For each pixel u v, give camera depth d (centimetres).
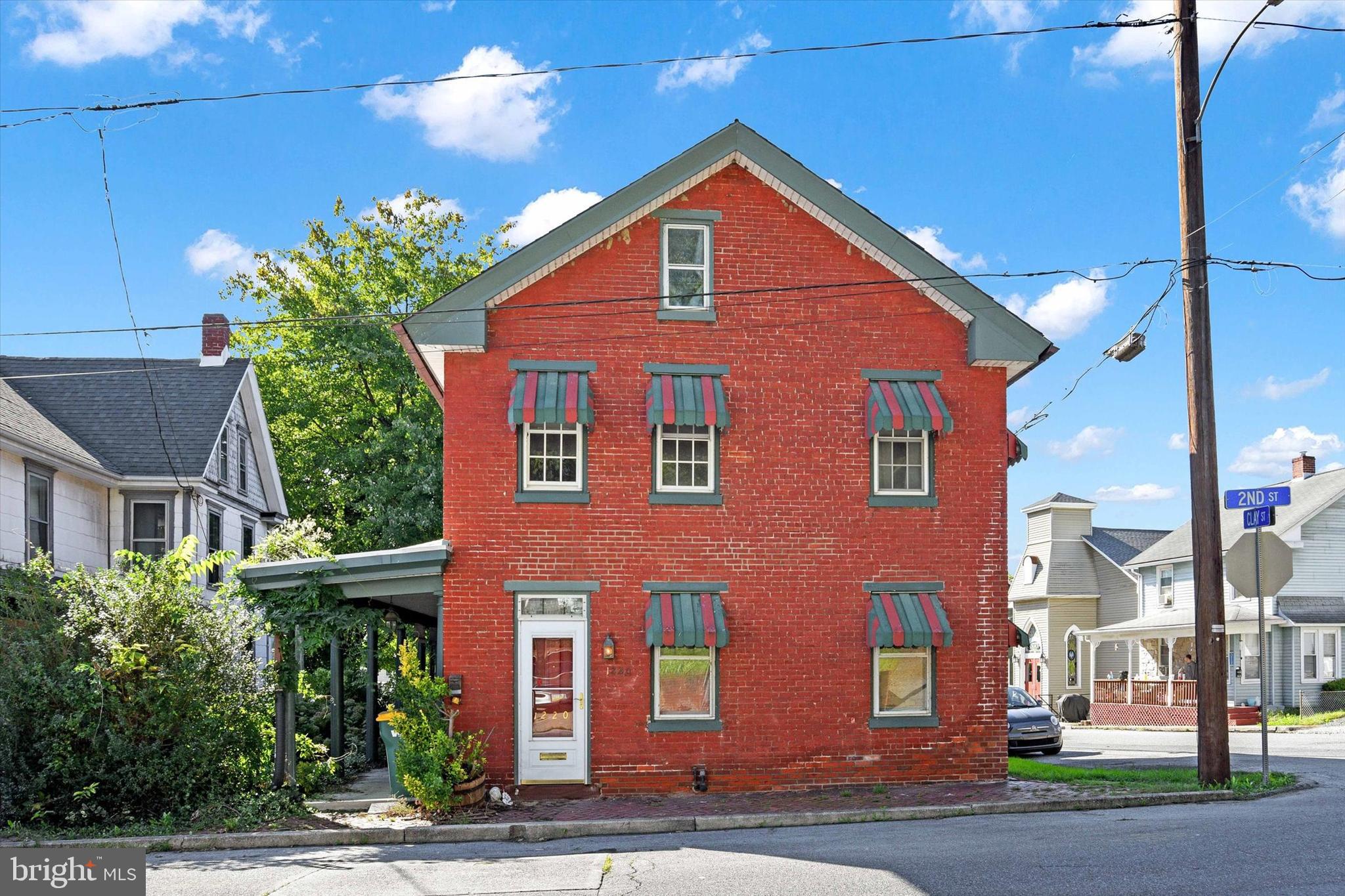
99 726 1430
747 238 1703
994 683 1675
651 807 1488
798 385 1688
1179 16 1546
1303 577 3697
